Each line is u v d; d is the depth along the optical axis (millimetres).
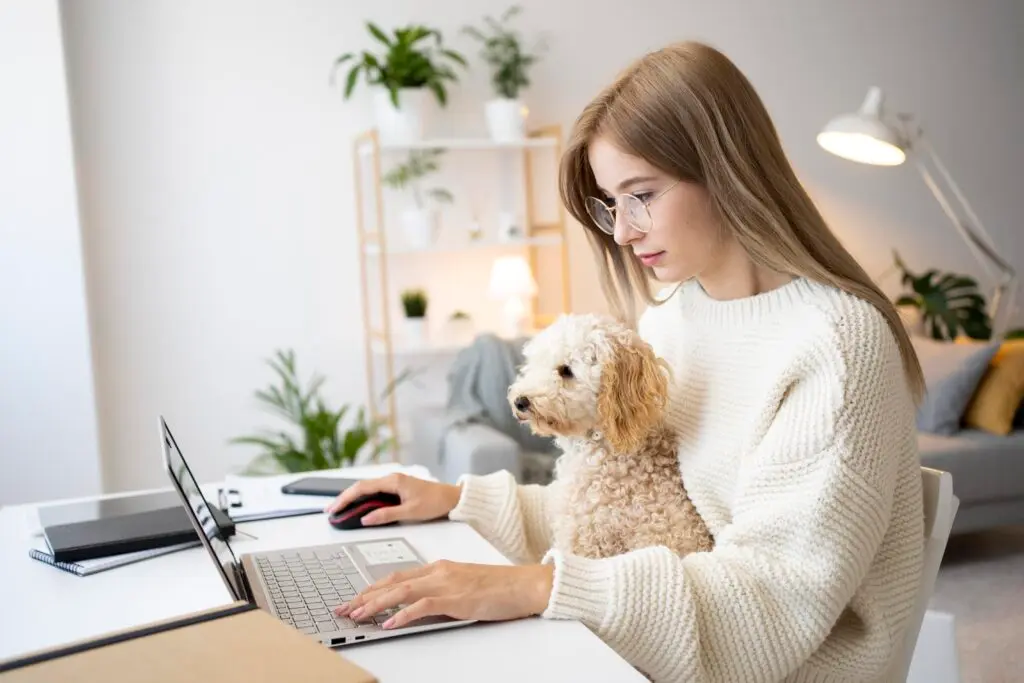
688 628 949
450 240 3768
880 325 1054
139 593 1113
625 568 977
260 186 3504
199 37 3396
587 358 1221
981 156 4559
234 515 1406
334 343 3637
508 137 3504
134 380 3395
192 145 3412
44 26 3008
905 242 4453
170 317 3424
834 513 978
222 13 3416
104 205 3318
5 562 1243
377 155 3283
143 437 3416
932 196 4480
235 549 1260
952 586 2977
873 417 1010
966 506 3164
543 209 3869
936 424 3256
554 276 3914
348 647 914
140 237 3371
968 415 3338
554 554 993
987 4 4508
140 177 3357
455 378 3326
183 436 3467
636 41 3936
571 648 901
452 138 3725
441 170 3736
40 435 3070
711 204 1112
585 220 1278
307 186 3559
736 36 4090
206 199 3443
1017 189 4641
